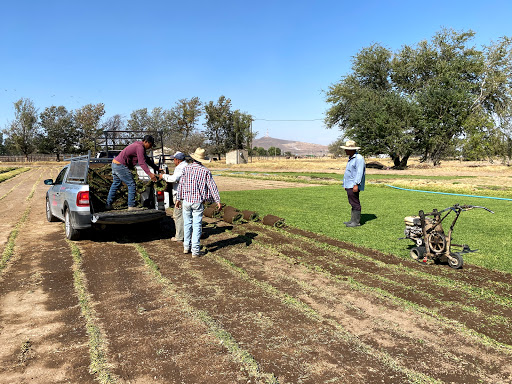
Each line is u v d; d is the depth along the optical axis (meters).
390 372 2.86
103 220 6.85
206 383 2.73
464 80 36.59
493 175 25.52
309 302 4.21
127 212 7.25
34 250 6.68
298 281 4.88
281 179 24.50
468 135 34.19
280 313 3.91
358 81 40.78
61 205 7.92
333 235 7.33
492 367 2.93
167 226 8.91
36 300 4.35
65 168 8.90
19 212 11.22
